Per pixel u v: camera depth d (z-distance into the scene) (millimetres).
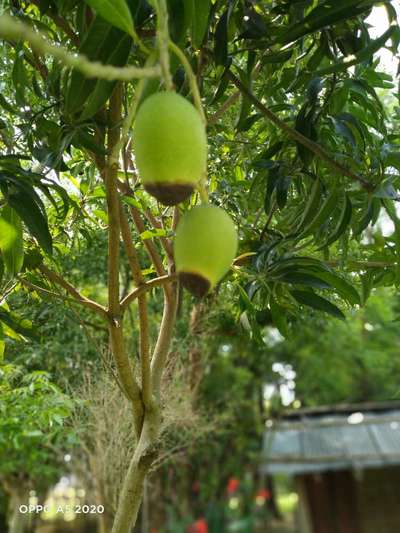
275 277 485
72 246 727
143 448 520
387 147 506
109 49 340
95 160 453
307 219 519
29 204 420
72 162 677
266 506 3180
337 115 508
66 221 705
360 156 523
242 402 1772
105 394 813
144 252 980
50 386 802
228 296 882
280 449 2586
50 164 477
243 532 2545
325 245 516
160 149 242
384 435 2617
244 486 2645
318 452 2516
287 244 576
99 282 1000
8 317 578
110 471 867
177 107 249
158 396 553
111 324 491
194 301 916
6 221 465
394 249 616
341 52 505
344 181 531
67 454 1030
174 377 904
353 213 566
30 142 507
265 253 501
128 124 271
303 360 2117
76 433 861
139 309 526
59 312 756
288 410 2443
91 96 348
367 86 523
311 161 495
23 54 479
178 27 359
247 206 715
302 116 500
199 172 249
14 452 1084
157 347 579
